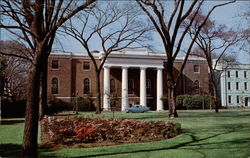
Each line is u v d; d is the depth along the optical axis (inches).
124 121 490.0
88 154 319.6
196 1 797.9
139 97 2059.5
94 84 1990.7
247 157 296.4
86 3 305.9
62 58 1953.7
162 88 2023.9
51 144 390.0
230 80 2490.2
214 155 307.6
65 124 482.9
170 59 896.3
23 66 1692.9
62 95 1915.6
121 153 323.3
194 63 2226.9
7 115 1288.1
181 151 332.8
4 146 386.0
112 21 1138.7
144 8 824.3
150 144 384.2
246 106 2506.2
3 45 1212.5
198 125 660.1
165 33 854.5
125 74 1950.1
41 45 299.1
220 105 2239.2
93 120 530.0
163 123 487.2
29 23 324.5
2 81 1405.0
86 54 1999.3
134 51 1989.4
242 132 512.1
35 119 290.8
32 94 292.0
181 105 2012.8
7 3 317.1
